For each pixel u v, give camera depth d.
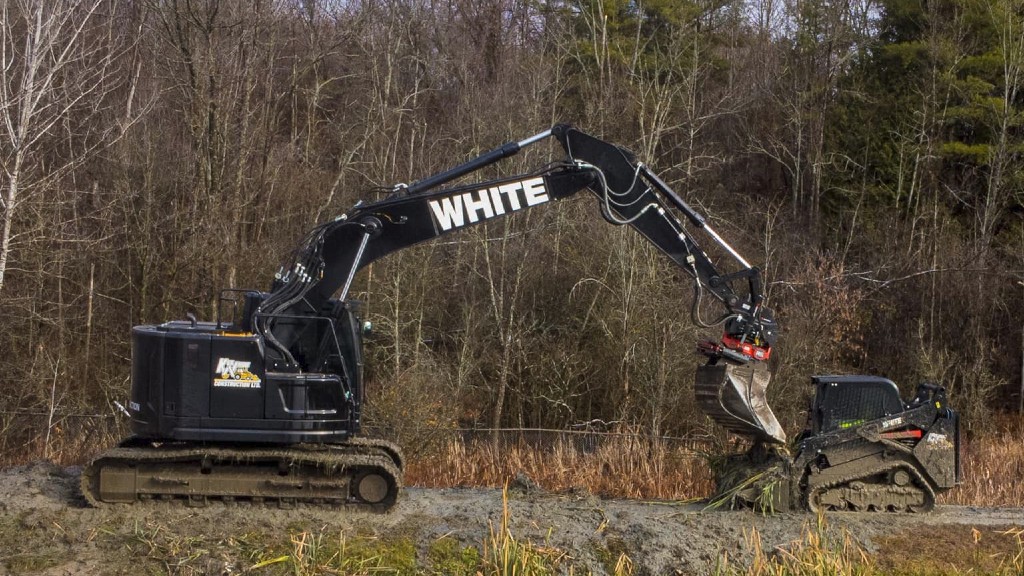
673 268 19.02
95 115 19.31
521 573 7.43
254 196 17.92
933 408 9.67
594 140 9.44
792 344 16.94
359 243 9.19
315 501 8.85
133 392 8.91
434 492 10.34
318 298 9.20
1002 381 20.28
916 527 9.09
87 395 17.33
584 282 19.52
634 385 18.00
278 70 21.89
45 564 7.40
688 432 17.27
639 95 21.59
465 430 15.22
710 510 9.61
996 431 19.45
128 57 20.53
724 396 9.52
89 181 19.11
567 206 19.80
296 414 8.68
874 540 8.70
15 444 14.79
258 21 17.16
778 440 9.55
